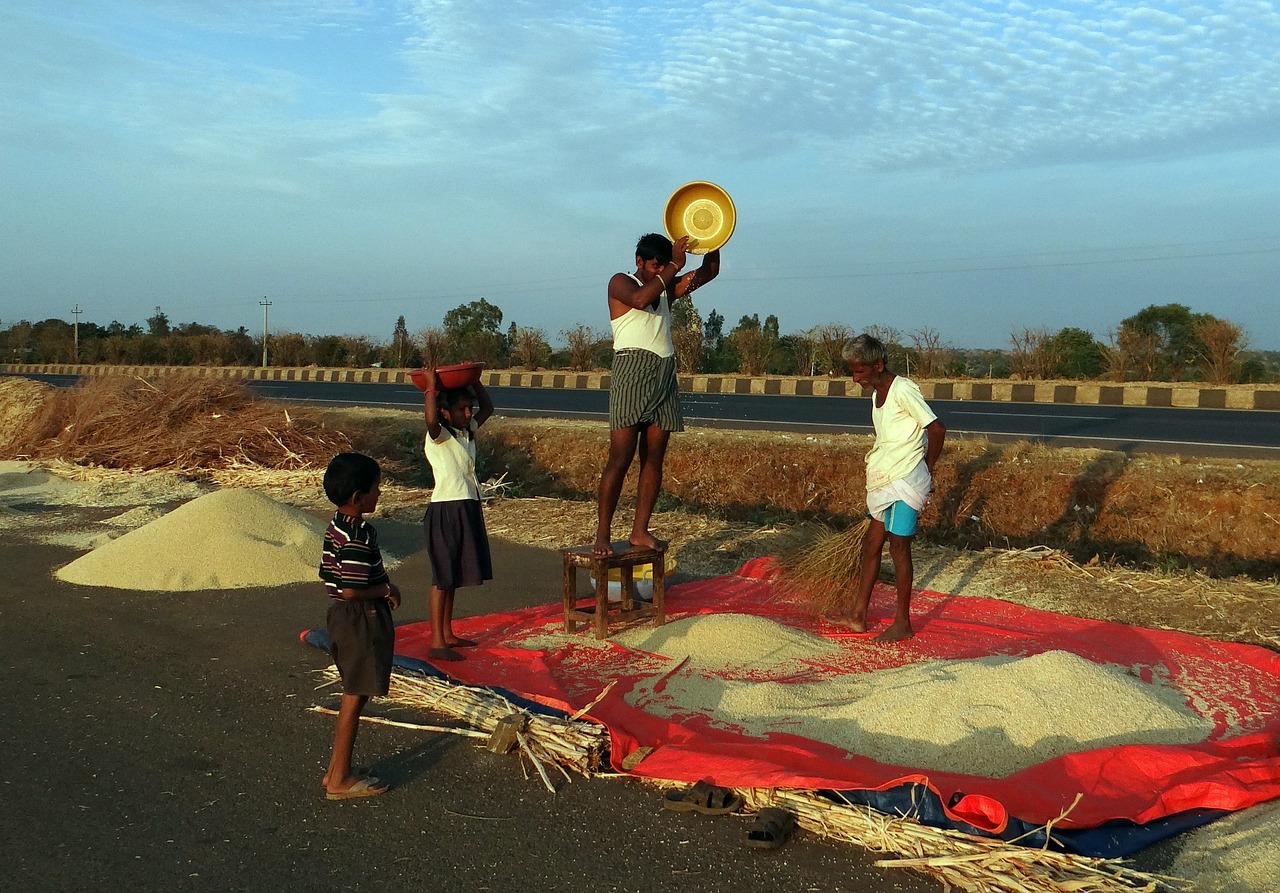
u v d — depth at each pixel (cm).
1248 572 834
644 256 580
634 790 391
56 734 452
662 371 589
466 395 548
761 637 560
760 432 1296
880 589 711
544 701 457
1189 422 1565
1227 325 2181
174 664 551
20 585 729
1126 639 573
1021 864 313
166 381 1515
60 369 4797
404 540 911
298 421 1402
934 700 432
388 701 491
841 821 346
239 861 338
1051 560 766
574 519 979
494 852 344
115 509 1081
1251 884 304
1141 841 332
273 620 637
